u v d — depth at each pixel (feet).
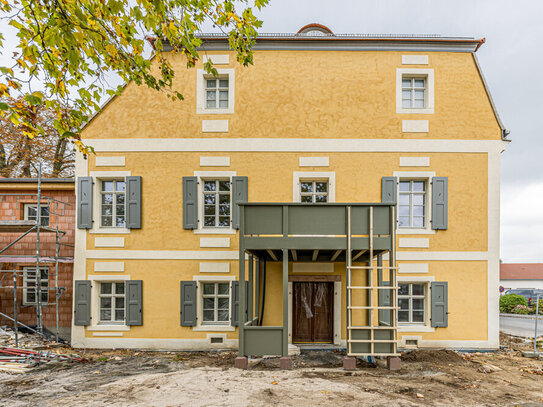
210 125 31.81
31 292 33.47
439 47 31.94
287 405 17.46
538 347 32.32
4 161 54.03
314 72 32.01
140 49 16.46
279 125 31.71
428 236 30.83
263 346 23.67
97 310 31.19
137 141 31.71
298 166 31.48
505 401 18.76
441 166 31.32
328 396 18.67
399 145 31.40
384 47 31.91
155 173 31.68
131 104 31.99
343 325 30.40
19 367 24.22
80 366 25.02
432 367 24.54
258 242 24.12
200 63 32.04
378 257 28.66
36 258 29.12
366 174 31.35
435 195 30.94
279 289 30.94
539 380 22.40
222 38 31.76
